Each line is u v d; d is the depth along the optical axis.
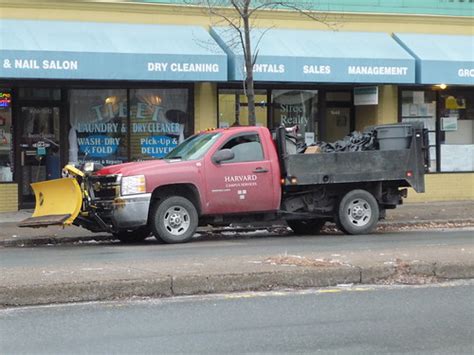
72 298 7.15
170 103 17.08
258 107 17.89
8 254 10.76
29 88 16.17
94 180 11.67
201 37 16.19
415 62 17.48
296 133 13.13
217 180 11.88
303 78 16.41
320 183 12.51
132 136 16.89
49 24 15.46
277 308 6.95
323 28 17.70
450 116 19.25
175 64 15.46
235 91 17.59
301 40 17.03
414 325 6.38
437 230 14.19
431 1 18.56
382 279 8.12
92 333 6.09
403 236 12.73
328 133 18.88
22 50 14.32
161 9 16.42
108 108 16.72
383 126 13.20
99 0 15.94
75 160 16.53
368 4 18.02
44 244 12.54
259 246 11.16
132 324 6.37
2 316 6.63
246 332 6.12
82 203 11.56
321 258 8.82
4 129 16.06
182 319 6.54
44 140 16.39
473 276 8.41
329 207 13.05
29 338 5.93
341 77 16.70
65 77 14.66
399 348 5.70
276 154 12.38
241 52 16.00
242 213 12.24
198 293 7.51
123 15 16.19
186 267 8.14
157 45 15.62
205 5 16.42
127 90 16.80
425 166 13.35
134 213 11.32
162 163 11.73
